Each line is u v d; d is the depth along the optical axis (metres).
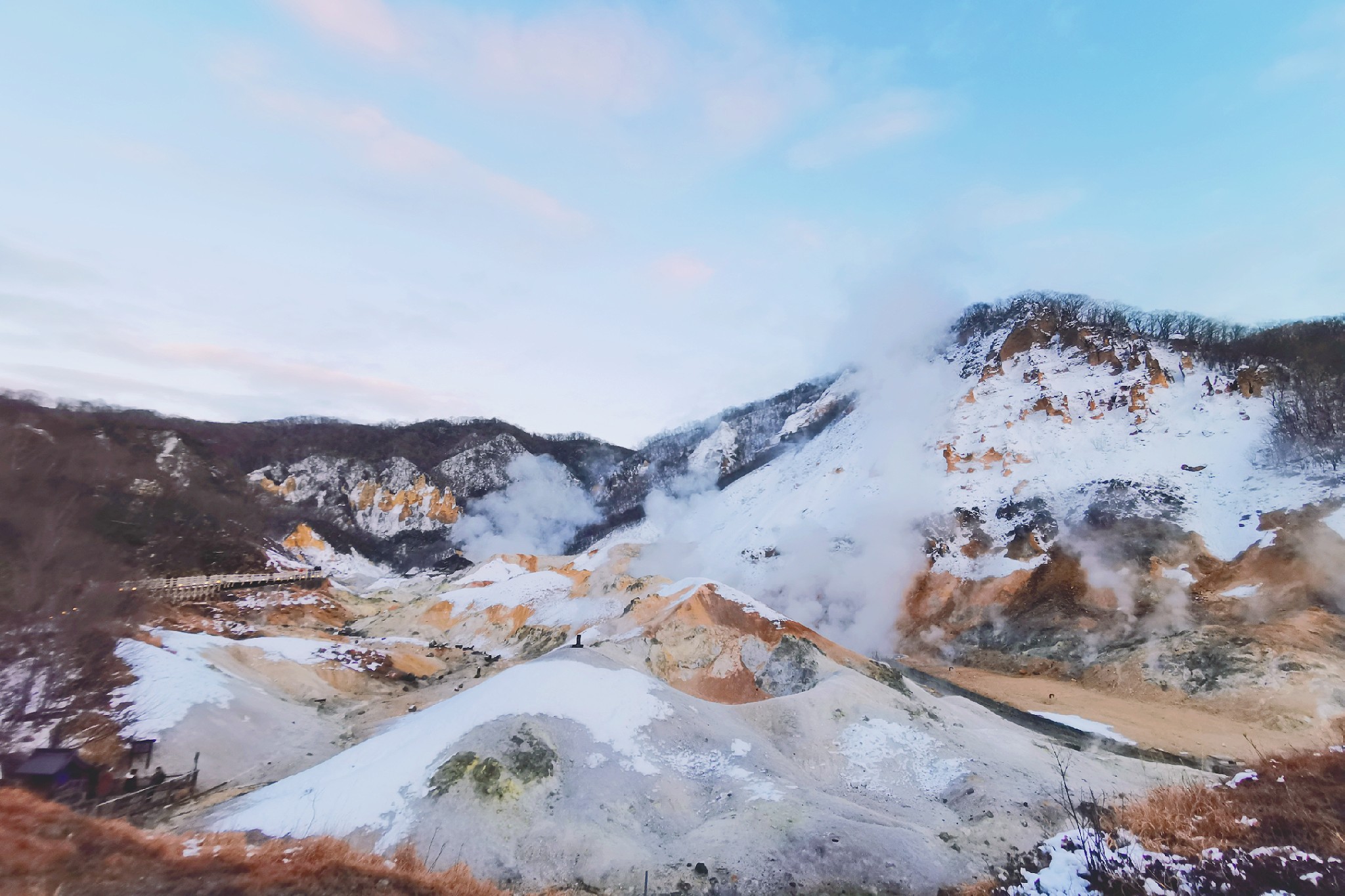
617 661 33.44
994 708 42.16
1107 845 14.10
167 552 66.62
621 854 21.14
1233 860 12.11
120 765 29.05
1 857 12.72
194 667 38.06
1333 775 15.20
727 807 23.97
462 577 86.88
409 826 21.69
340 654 51.56
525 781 24.05
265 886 14.27
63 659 34.69
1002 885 14.48
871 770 27.81
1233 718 38.66
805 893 19.06
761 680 40.47
